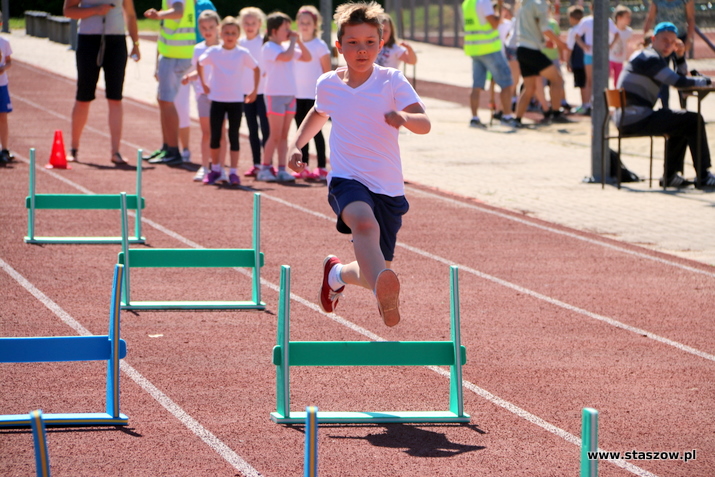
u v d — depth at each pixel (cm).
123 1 2842
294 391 1144
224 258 1505
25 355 991
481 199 2484
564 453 963
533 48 3753
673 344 1356
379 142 1070
